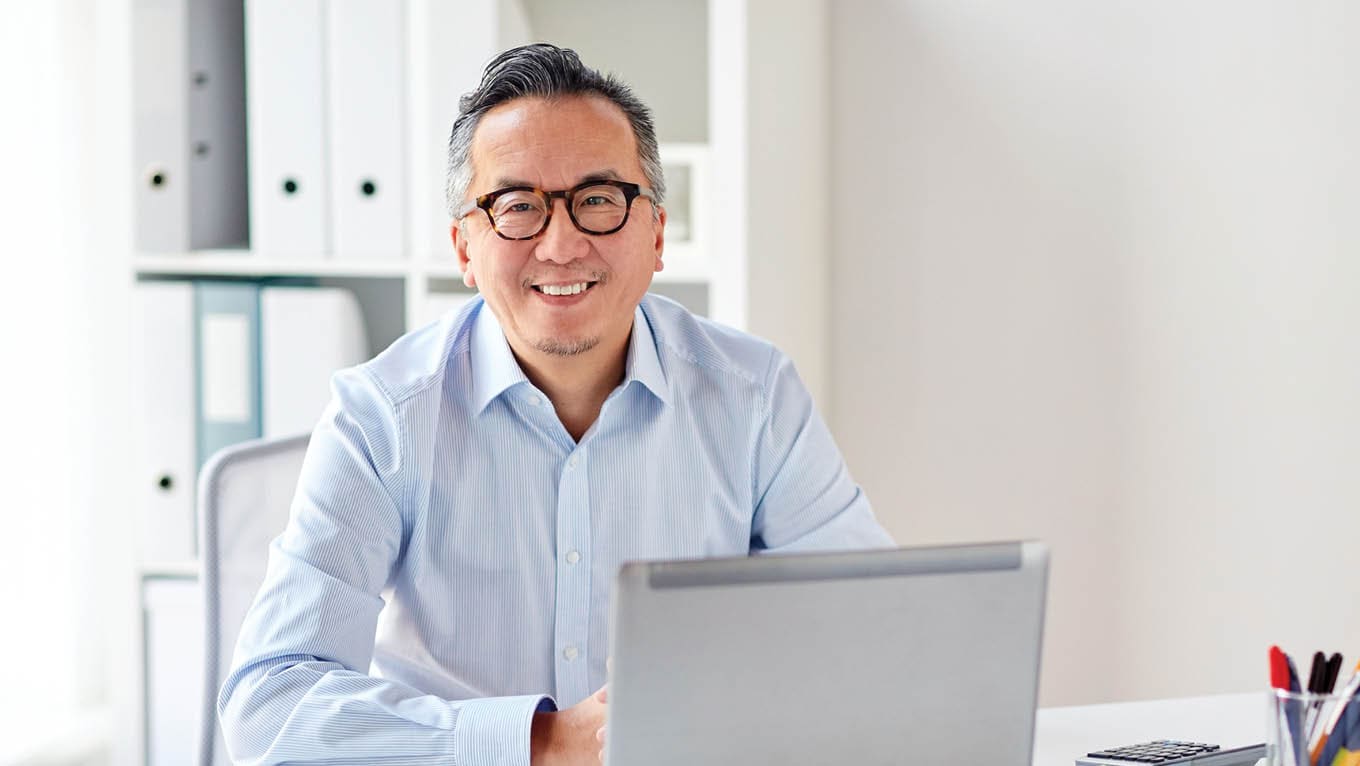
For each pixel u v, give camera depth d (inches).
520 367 63.7
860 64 113.0
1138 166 107.5
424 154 102.6
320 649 57.8
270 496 68.4
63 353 114.9
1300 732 41.6
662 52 112.9
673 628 38.0
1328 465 104.4
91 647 119.2
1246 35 104.3
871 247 113.7
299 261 104.1
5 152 109.3
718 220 100.4
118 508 107.0
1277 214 104.4
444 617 63.6
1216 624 107.7
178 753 106.7
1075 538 110.8
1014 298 111.2
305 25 102.7
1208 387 106.8
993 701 40.7
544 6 113.0
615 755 38.4
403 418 62.4
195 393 104.8
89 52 117.3
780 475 68.2
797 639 38.9
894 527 114.6
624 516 65.2
